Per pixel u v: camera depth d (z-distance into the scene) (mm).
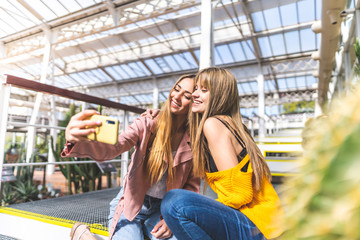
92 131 668
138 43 13359
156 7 8664
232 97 880
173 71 15305
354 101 210
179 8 8352
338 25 4711
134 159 997
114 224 989
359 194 167
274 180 2646
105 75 16266
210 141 805
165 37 12438
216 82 881
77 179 3920
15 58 12336
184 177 1109
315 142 227
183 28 11320
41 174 9836
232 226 725
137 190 1006
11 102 10602
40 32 11172
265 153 3945
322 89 8672
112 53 14211
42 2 9164
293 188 230
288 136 4773
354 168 175
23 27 10914
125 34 11984
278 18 10234
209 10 5328
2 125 1493
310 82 16062
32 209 1605
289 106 22656
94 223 1309
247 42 11953
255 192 777
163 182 1080
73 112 5141
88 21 9859
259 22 10531
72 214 1493
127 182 1025
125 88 17266
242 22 10812
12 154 6055
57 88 1664
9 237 1442
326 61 6328
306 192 208
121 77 16484
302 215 204
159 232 958
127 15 9148
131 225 1009
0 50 12469
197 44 12195
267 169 825
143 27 11422
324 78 7523
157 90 16250
